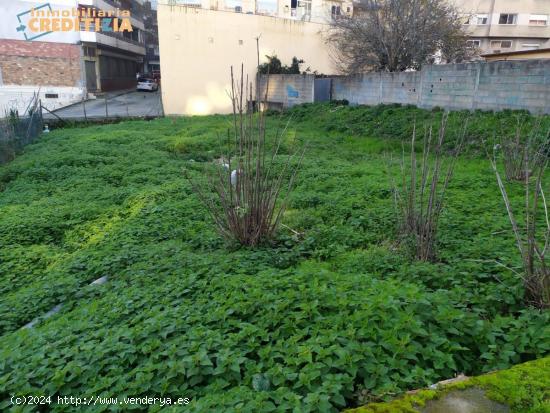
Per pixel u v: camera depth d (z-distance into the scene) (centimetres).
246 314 323
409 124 1348
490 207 612
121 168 1022
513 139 951
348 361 245
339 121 1627
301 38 2489
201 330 296
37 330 349
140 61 4925
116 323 342
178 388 251
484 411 203
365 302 303
